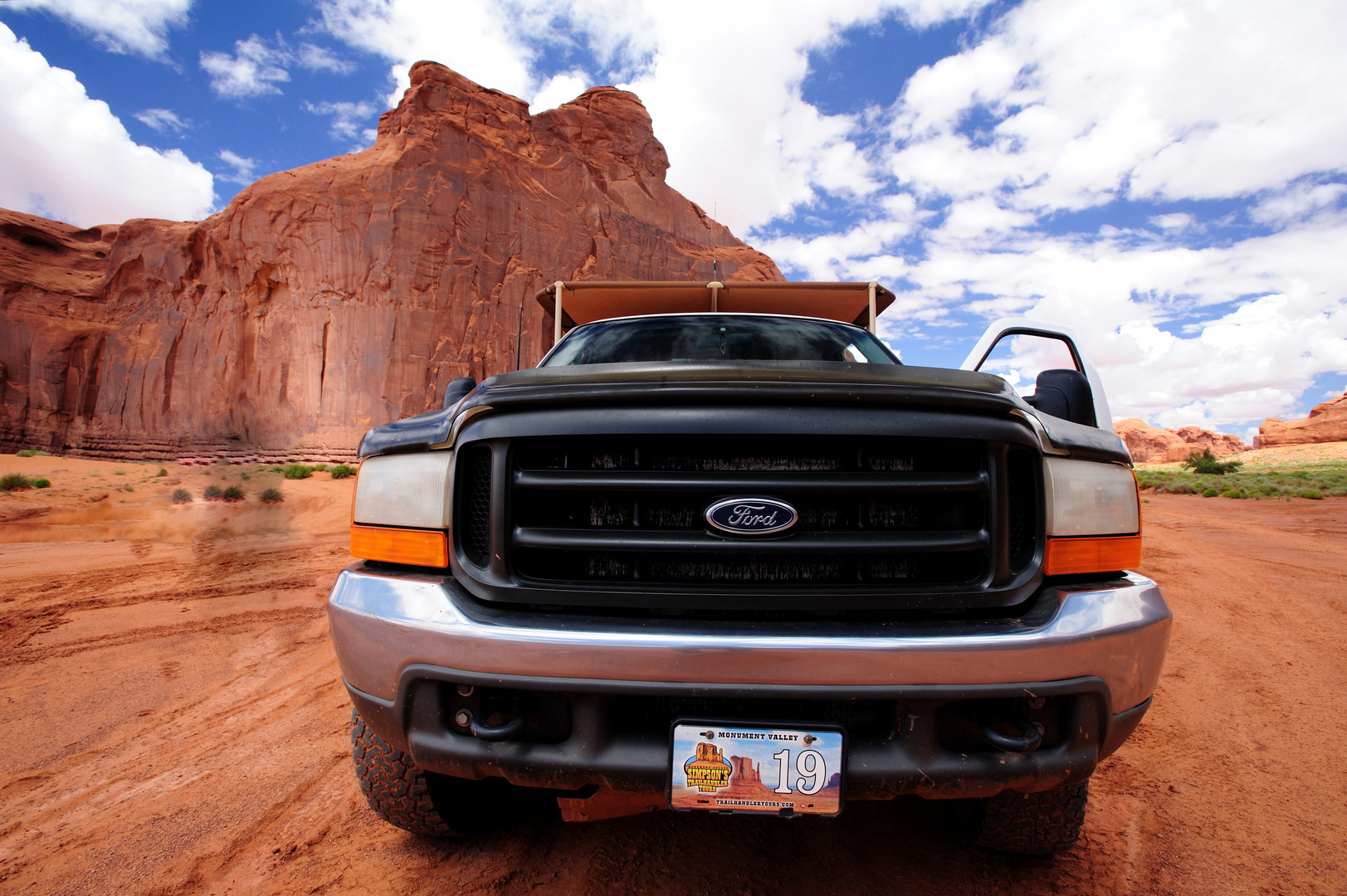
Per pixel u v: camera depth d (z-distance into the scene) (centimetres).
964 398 147
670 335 322
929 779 142
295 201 5712
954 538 148
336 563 786
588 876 200
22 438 5928
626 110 9469
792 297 420
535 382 158
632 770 145
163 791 259
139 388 6019
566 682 140
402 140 6150
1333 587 671
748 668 137
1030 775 144
